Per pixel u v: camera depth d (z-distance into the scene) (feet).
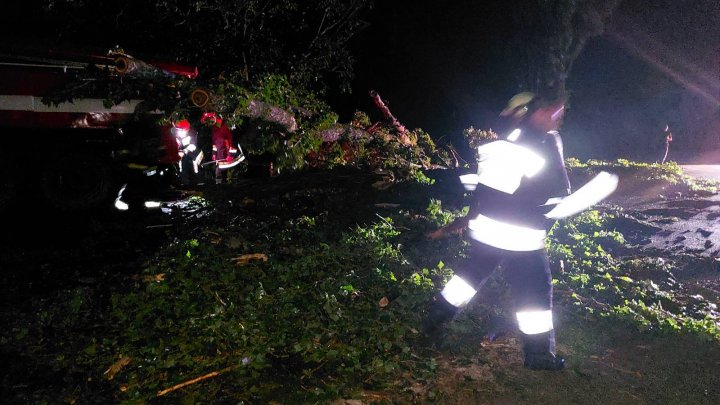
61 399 12.19
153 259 20.35
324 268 19.15
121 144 30.12
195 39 44.14
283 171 37.73
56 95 26.63
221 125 35.14
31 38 28.45
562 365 13.38
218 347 14.05
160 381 12.85
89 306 16.67
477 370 13.70
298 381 12.93
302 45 50.88
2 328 15.26
